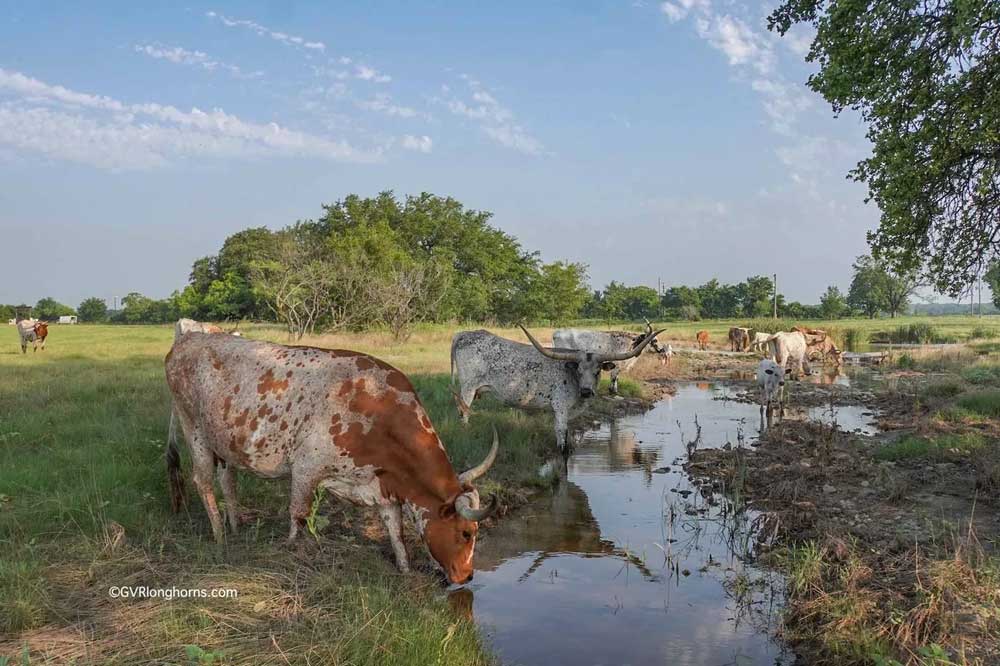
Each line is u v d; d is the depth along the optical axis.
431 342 28.80
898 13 8.07
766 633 4.61
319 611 4.22
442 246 53.34
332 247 34.69
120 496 6.06
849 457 8.78
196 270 74.94
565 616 4.84
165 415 9.35
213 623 3.98
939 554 5.18
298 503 5.31
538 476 8.35
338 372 5.39
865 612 4.42
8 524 5.26
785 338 20.94
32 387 12.29
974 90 8.23
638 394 16.08
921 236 9.33
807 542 5.95
